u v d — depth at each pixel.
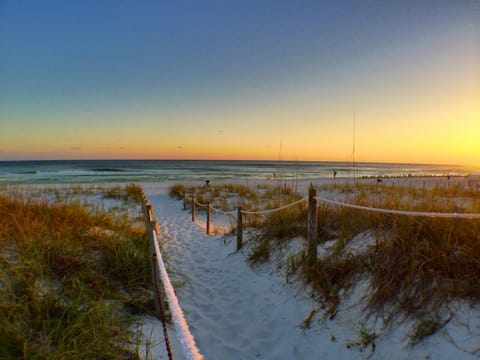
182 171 49.31
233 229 7.23
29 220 4.34
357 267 3.34
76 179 29.47
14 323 2.32
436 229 3.18
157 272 3.02
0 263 3.07
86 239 4.31
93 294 3.11
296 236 4.85
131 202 11.60
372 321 2.69
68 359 2.07
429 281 2.66
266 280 4.25
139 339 2.64
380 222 3.88
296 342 2.89
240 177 35.88
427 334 2.31
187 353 1.46
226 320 3.44
